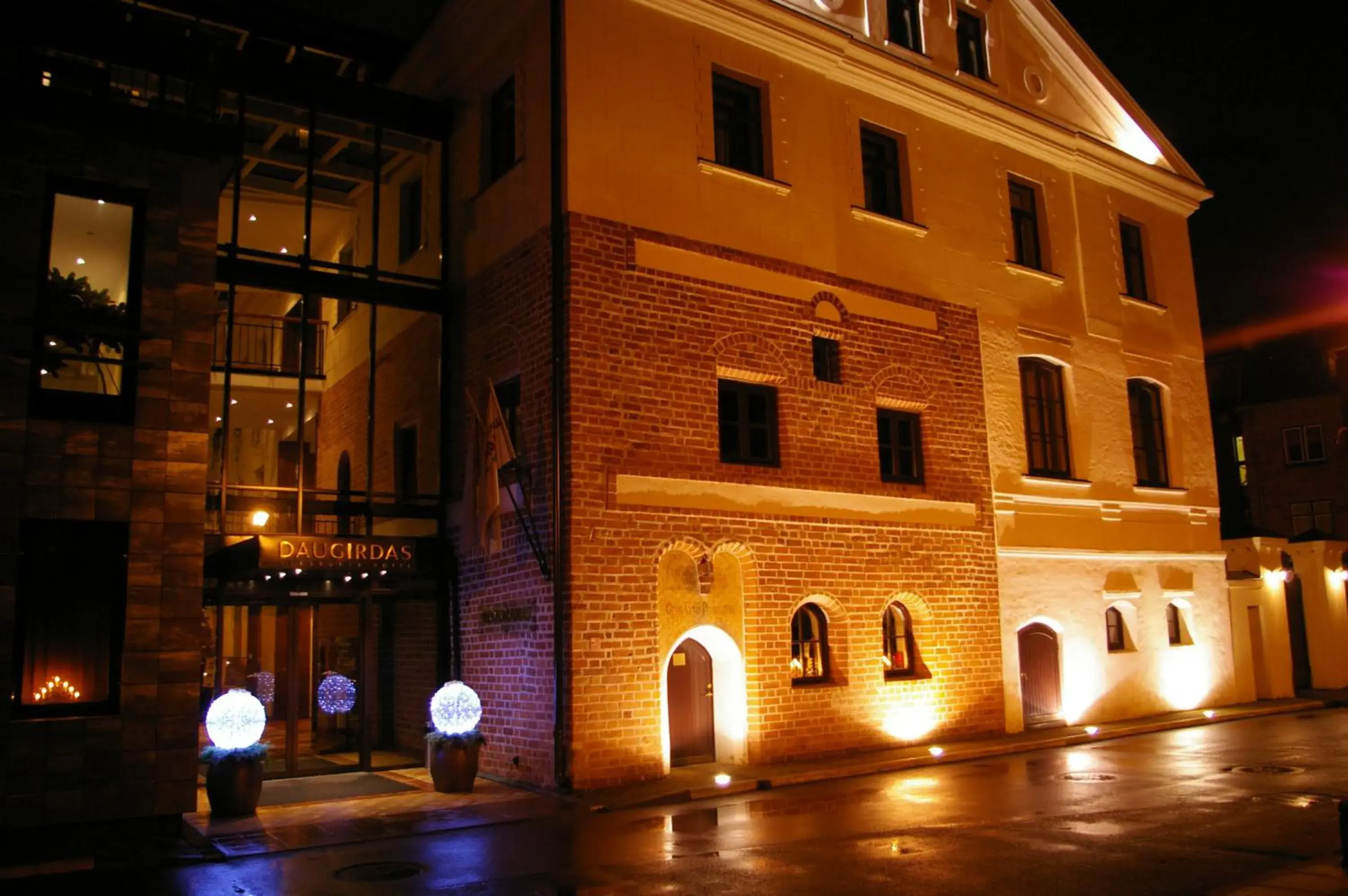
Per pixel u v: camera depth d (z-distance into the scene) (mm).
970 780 13367
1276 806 10859
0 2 13000
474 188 16422
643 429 14203
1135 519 20875
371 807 12211
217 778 11617
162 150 11305
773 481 15398
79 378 10734
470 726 13430
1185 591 21578
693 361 14852
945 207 18750
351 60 18688
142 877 9086
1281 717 20766
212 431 23109
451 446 16281
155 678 10555
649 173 14914
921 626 16969
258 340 21969
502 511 14727
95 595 10539
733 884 8266
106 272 10969
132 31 13781
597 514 13570
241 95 15195
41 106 10656
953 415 18016
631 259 14469
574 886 8375
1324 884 7410
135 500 10703
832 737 15375
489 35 16406
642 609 13789
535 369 14398
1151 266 22812
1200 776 13062
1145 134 23125
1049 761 15000
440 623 15766
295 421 22812
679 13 15641
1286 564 27250
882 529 16609
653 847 9836
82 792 10086
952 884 8055
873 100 18109
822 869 8695
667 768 13719
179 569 10828
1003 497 18469
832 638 15875
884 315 17344
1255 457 37250
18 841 9797
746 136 16484
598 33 14773
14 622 9969
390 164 18578
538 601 13828
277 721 20125
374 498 16672
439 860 9547
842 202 17172
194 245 11383
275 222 20672
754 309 15664
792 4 17328
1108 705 19594
